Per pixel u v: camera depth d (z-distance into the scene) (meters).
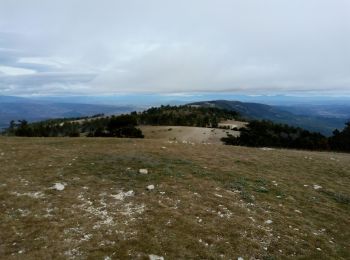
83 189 20.20
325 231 16.98
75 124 163.00
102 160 27.86
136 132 105.12
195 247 13.60
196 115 187.75
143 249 13.16
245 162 31.38
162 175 23.98
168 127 140.25
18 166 25.52
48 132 137.88
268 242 14.81
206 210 17.69
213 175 25.33
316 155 40.53
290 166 31.41
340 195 23.36
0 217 15.89
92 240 13.76
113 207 17.45
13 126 130.75
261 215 17.91
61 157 29.03
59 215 16.25
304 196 22.45
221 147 40.66
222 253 13.42
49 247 13.14
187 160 30.03
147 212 16.91
